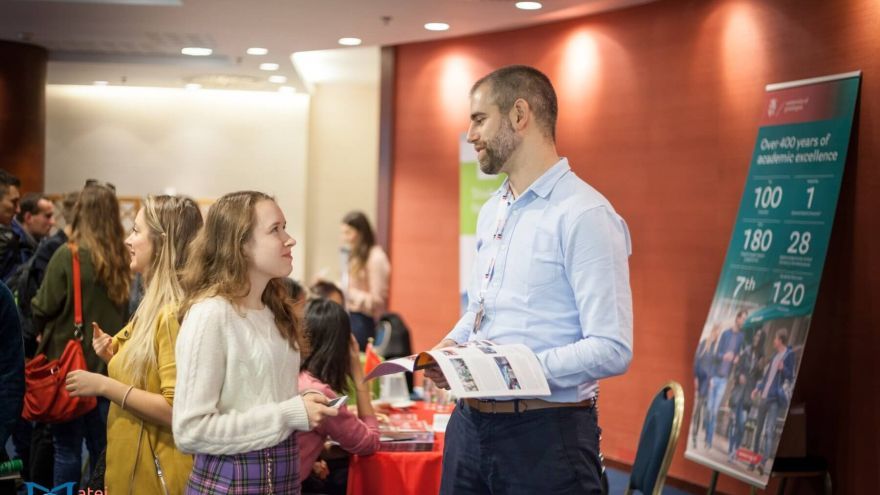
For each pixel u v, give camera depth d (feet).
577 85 21.61
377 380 14.55
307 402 7.64
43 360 12.67
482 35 24.18
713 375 16.65
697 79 18.75
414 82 26.04
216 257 7.84
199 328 7.55
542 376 7.46
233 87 35.19
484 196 23.02
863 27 15.03
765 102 16.57
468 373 7.25
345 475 11.92
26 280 15.43
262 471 7.66
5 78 27.07
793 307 15.12
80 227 13.70
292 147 37.52
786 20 16.74
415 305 26.04
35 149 27.76
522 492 7.82
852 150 15.07
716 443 16.20
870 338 14.62
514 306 8.03
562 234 7.83
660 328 19.53
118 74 32.14
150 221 9.61
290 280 13.06
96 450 13.16
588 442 7.95
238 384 7.65
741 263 16.55
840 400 15.15
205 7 21.36
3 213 16.29
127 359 9.07
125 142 36.94
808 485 15.78
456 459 8.27
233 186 37.37
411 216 26.14
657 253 19.62
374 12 21.30
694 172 18.79
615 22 20.66
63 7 21.95
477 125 8.25
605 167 20.88
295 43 25.35
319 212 38.19
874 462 14.46
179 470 8.85
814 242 15.05
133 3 21.35
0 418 8.89
